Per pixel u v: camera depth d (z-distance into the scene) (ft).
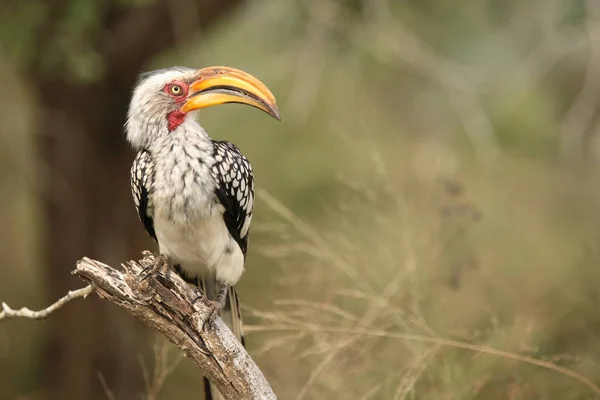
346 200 37.45
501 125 47.78
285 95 49.73
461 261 29.73
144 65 38.73
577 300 30.25
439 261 30.01
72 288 40.96
